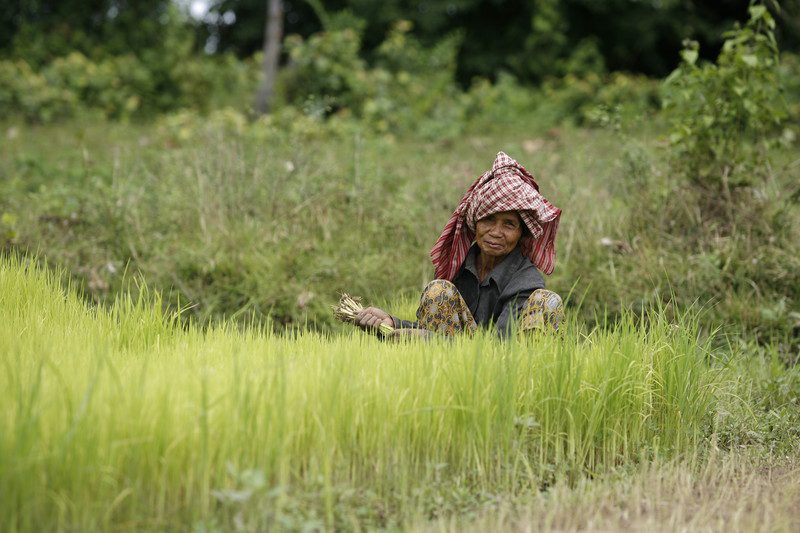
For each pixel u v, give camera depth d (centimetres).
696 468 579
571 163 1230
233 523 451
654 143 1159
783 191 1005
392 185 1259
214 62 2972
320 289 935
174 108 2695
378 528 473
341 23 2627
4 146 1684
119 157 1402
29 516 416
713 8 3688
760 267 916
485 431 533
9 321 645
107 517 427
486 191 621
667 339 635
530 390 559
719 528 471
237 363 529
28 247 957
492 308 646
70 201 1088
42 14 3550
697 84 1006
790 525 483
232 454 460
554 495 504
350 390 509
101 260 953
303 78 2319
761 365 769
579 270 941
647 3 3553
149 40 3256
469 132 2322
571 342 582
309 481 479
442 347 578
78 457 432
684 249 970
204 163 1173
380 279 954
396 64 2605
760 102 995
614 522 482
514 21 3616
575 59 3139
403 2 3547
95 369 509
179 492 459
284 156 1235
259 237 1017
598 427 574
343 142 1591
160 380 493
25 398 455
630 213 1027
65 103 2448
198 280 933
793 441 639
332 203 1113
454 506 499
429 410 525
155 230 1046
